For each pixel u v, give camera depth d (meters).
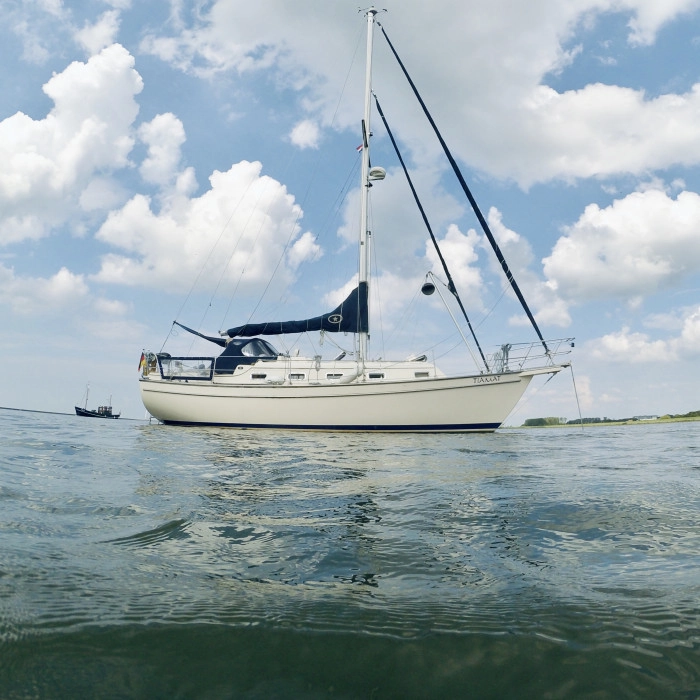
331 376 14.69
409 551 2.43
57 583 1.85
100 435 9.77
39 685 1.21
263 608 1.69
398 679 1.28
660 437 11.48
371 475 5.22
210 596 1.79
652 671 1.30
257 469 5.63
